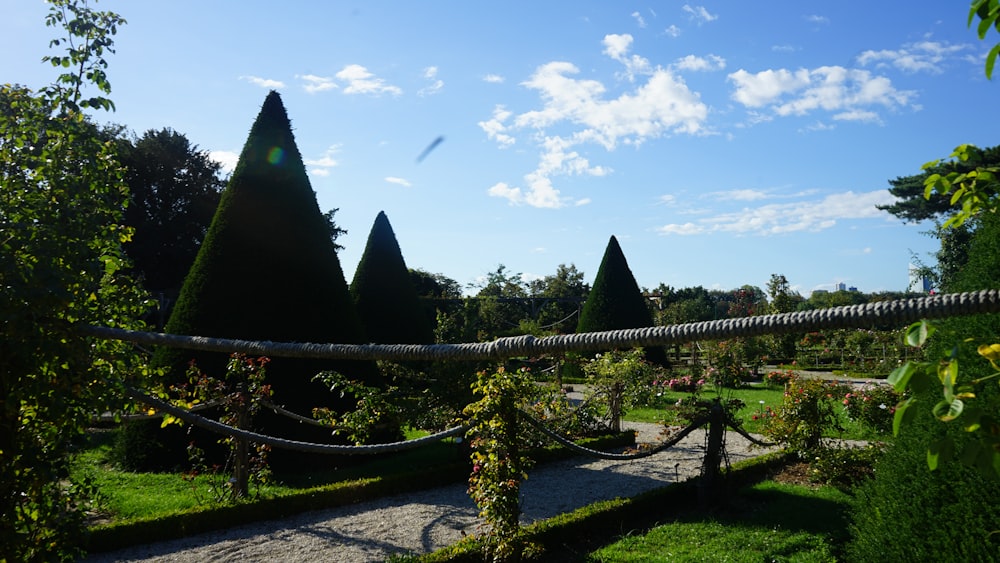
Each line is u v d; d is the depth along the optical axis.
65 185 2.97
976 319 3.40
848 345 24.86
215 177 33.06
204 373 9.05
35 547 2.74
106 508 7.30
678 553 5.85
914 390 1.45
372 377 10.21
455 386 9.53
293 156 10.38
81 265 2.84
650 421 14.86
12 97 3.01
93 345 3.12
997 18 1.50
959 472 3.51
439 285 45.03
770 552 5.79
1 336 2.56
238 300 9.48
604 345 2.10
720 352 16.12
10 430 2.68
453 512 7.69
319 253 10.19
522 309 37.25
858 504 4.96
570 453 10.73
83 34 3.14
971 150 2.04
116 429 9.99
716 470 7.60
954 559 3.42
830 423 9.79
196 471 8.03
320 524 7.23
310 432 9.42
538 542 6.14
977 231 3.89
